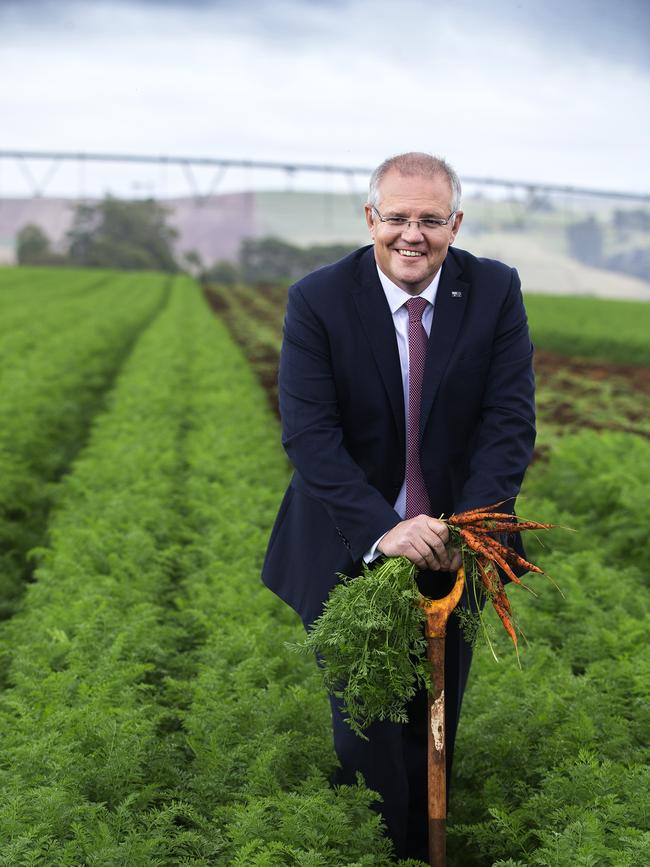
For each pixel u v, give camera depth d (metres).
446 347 3.93
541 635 6.51
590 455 11.27
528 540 8.75
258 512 8.94
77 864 3.63
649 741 4.91
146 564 7.52
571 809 4.00
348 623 3.70
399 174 3.70
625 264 199.50
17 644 6.39
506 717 4.91
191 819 4.10
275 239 145.25
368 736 4.07
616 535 8.76
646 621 6.45
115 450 11.09
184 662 5.88
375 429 4.01
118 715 4.73
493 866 3.70
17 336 21.28
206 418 13.59
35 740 4.47
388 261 3.83
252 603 6.59
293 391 4.01
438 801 3.91
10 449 11.07
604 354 30.27
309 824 3.87
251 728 4.80
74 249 128.50
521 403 4.04
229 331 32.75
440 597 4.25
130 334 26.28
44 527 9.75
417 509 4.10
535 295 59.47
